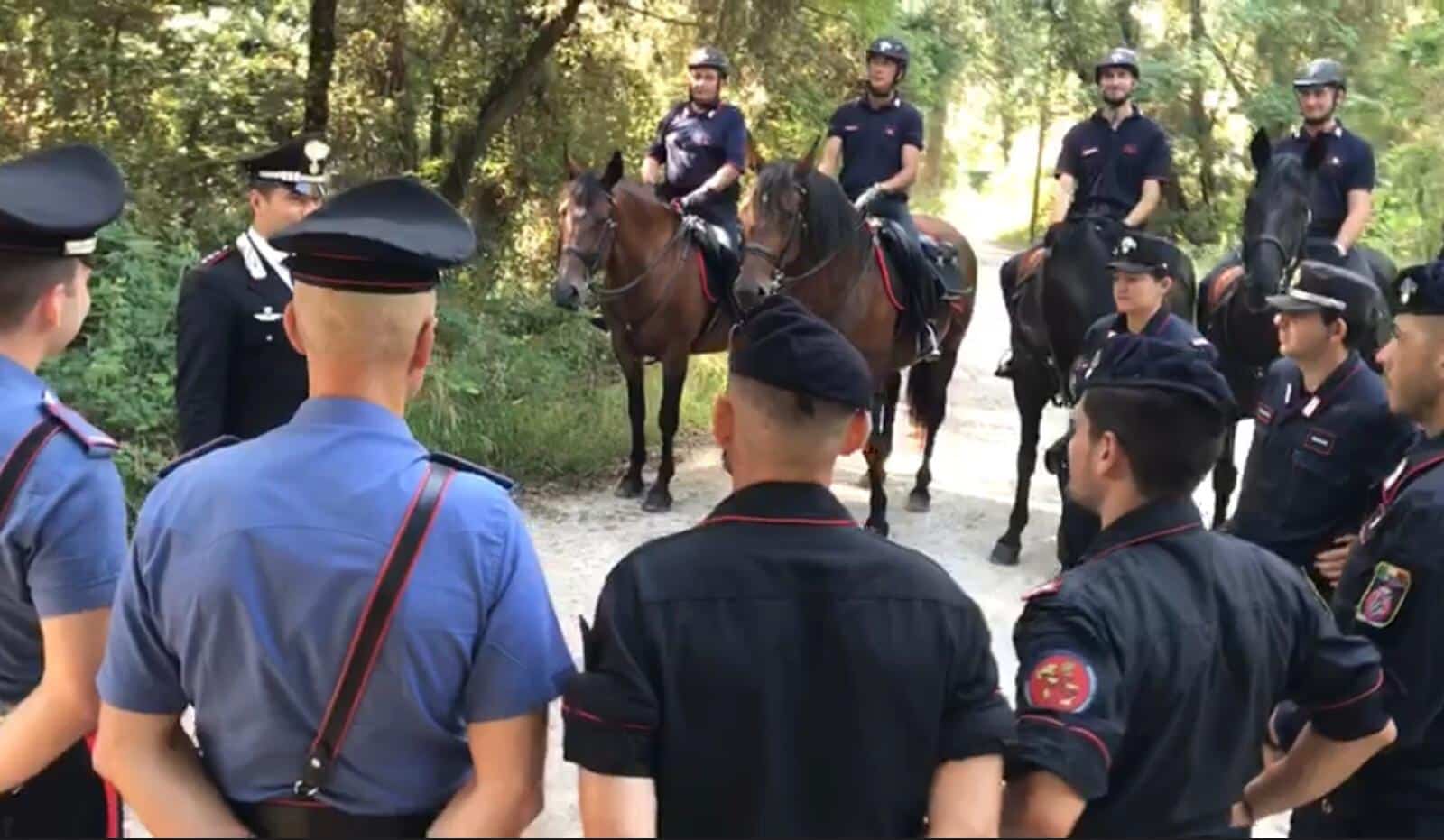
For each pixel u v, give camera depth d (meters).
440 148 11.33
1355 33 16.17
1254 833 3.49
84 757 2.29
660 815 1.75
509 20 10.85
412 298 1.81
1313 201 6.25
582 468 7.92
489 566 1.77
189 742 1.88
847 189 7.20
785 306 1.84
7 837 2.26
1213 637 1.92
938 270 7.06
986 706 1.77
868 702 1.72
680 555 1.77
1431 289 2.44
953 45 17.86
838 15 12.16
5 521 2.02
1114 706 1.83
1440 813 2.34
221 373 3.73
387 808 1.77
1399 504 2.36
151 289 6.45
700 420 8.99
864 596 1.74
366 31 10.66
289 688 1.73
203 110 9.36
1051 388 6.50
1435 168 12.89
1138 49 17.62
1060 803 1.78
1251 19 16.34
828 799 1.73
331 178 8.75
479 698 1.77
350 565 1.71
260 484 1.75
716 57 7.46
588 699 1.70
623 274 6.98
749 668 1.70
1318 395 3.38
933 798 1.75
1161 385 1.96
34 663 2.20
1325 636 2.03
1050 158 28.14
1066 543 3.71
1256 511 3.48
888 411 7.04
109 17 9.02
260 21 9.77
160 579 1.76
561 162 11.58
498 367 8.26
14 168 2.23
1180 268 6.07
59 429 2.08
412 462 1.81
